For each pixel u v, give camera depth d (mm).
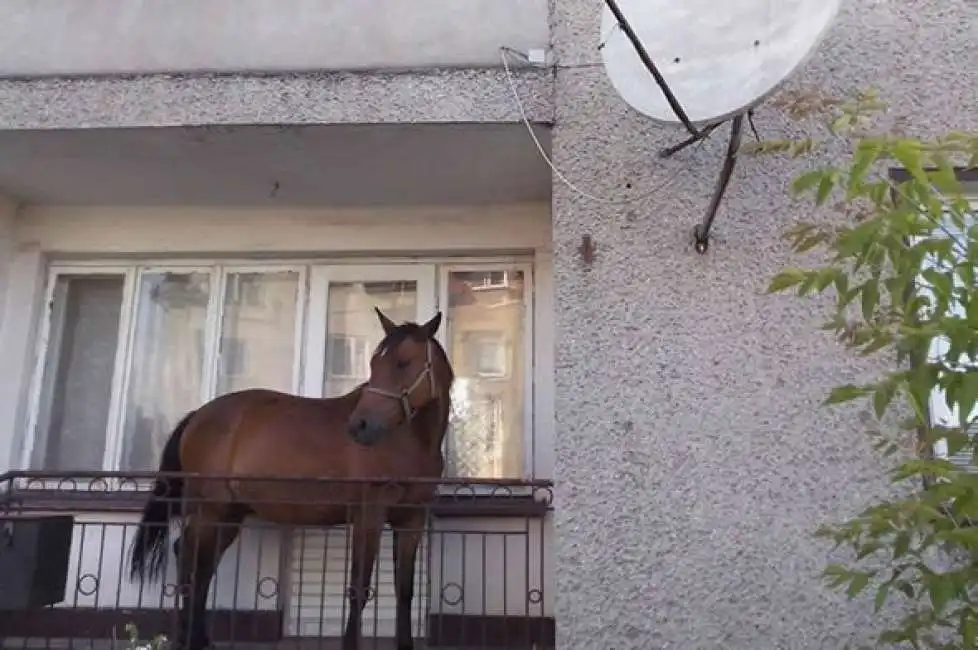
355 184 4512
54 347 4965
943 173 1729
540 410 4652
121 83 3795
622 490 3211
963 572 1742
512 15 3826
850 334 1955
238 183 4512
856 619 3059
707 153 3516
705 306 3363
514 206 4840
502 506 4445
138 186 4578
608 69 3203
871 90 2596
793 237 2486
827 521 3141
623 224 3469
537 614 4379
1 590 3461
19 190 4672
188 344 4977
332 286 5016
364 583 3662
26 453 4742
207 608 4395
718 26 2924
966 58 3621
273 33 3883
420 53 3803
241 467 4031
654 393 3291
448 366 4137
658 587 3127
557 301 3406
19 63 3924
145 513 4078
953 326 1652
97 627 4371
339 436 4008
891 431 3141
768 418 3248
